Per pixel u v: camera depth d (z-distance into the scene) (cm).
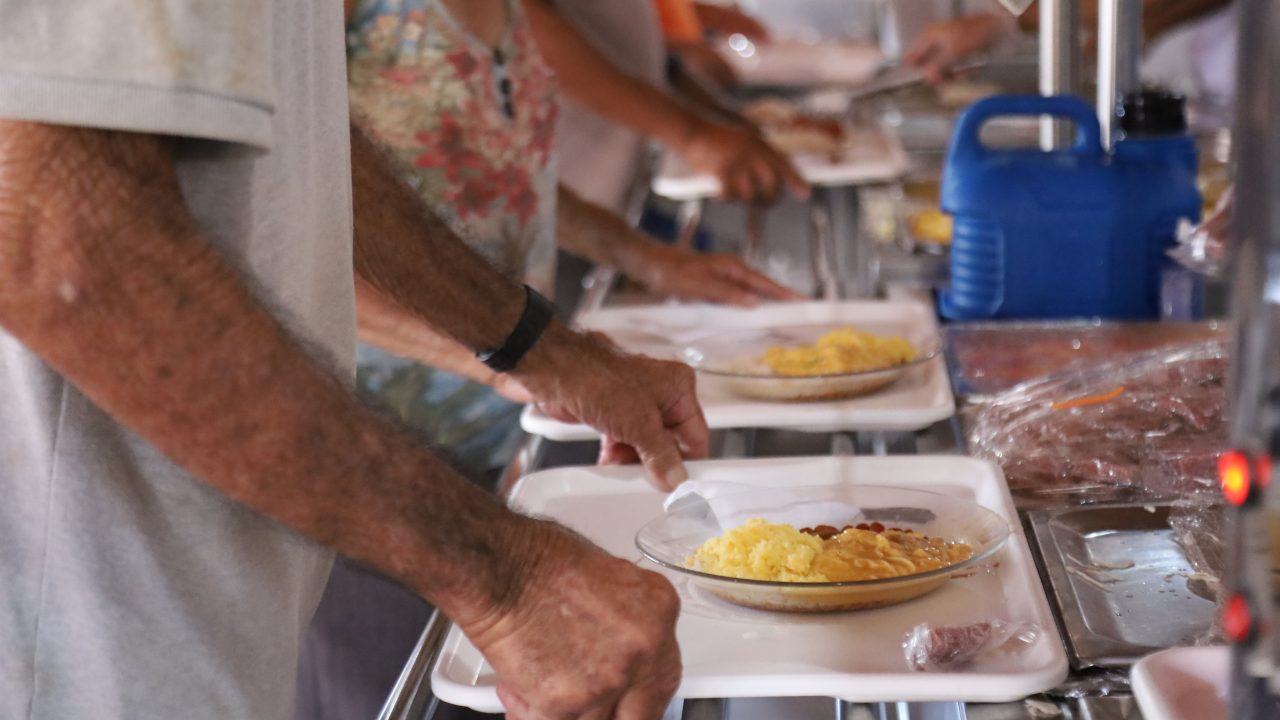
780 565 89
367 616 148
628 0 297
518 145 162
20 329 64
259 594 80
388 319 127
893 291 179
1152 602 86
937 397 127
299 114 80
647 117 258
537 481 115
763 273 189
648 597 73
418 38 150
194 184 73
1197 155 164
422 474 71
